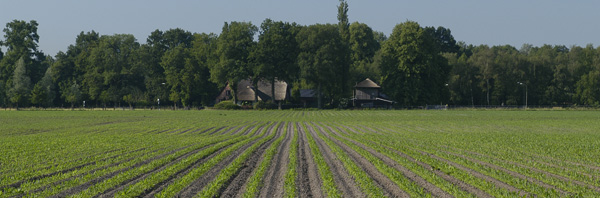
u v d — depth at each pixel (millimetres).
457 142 34312
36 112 92188
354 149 28922
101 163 22875
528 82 119312
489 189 16125
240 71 98625
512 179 18031
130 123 59719
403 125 56344
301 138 38625
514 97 119500
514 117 72750
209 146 31594
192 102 122562
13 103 116938
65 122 61344
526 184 17031
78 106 128250
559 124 57406
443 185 16750
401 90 103875
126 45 129750
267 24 103688
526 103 110250
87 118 70562
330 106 106938
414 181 17844
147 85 127312
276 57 100875
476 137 38938
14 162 23672
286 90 124125
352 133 44188
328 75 97875
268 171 20328
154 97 126688
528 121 63156
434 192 15984
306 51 101938
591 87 114875
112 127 52812
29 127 52312
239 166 21391
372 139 36844
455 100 121625
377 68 126562
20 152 27953
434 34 162875
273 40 99438
